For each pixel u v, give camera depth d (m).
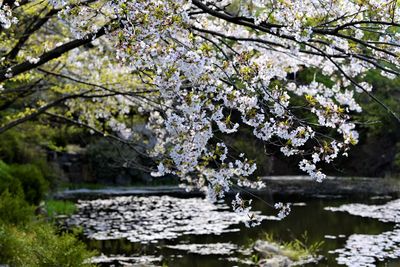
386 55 4.18
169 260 10.42
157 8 3.55
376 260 10.15
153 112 7.86
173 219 15.41
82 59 8.25
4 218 9.65
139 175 25.56
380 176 25.66
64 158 24.98
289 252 10.50
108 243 12.00
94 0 4.16
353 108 4.88
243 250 11.18
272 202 18.27
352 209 16.45
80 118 8.62
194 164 3.99
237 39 4.30
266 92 3.87
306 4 4.19
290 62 5.43
